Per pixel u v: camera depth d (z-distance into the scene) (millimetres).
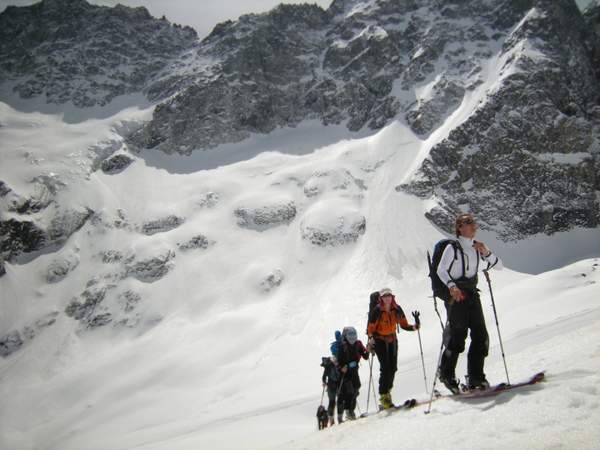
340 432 7848
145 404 63906
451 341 6875
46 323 85938
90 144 121688
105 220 102375
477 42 128125
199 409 59375
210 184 110188
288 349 69125
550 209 95062
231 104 132375
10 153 117125
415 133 112438
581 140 103188
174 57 166625
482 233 93438
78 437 59562
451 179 98250
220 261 91625
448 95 115938
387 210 94500
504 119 102250
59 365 77938
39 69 155500
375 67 134000
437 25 133125
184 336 77375
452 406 6262
